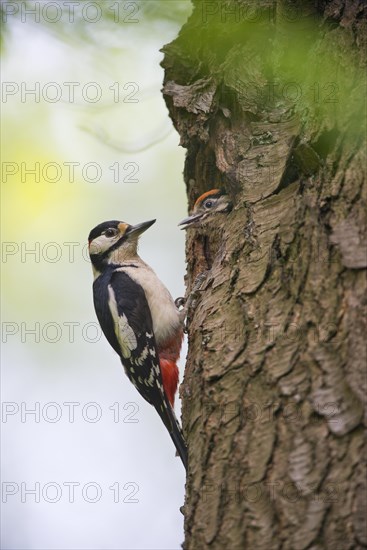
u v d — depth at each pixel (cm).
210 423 723
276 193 870
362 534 582
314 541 596
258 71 1011
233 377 730
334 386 649
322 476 619
